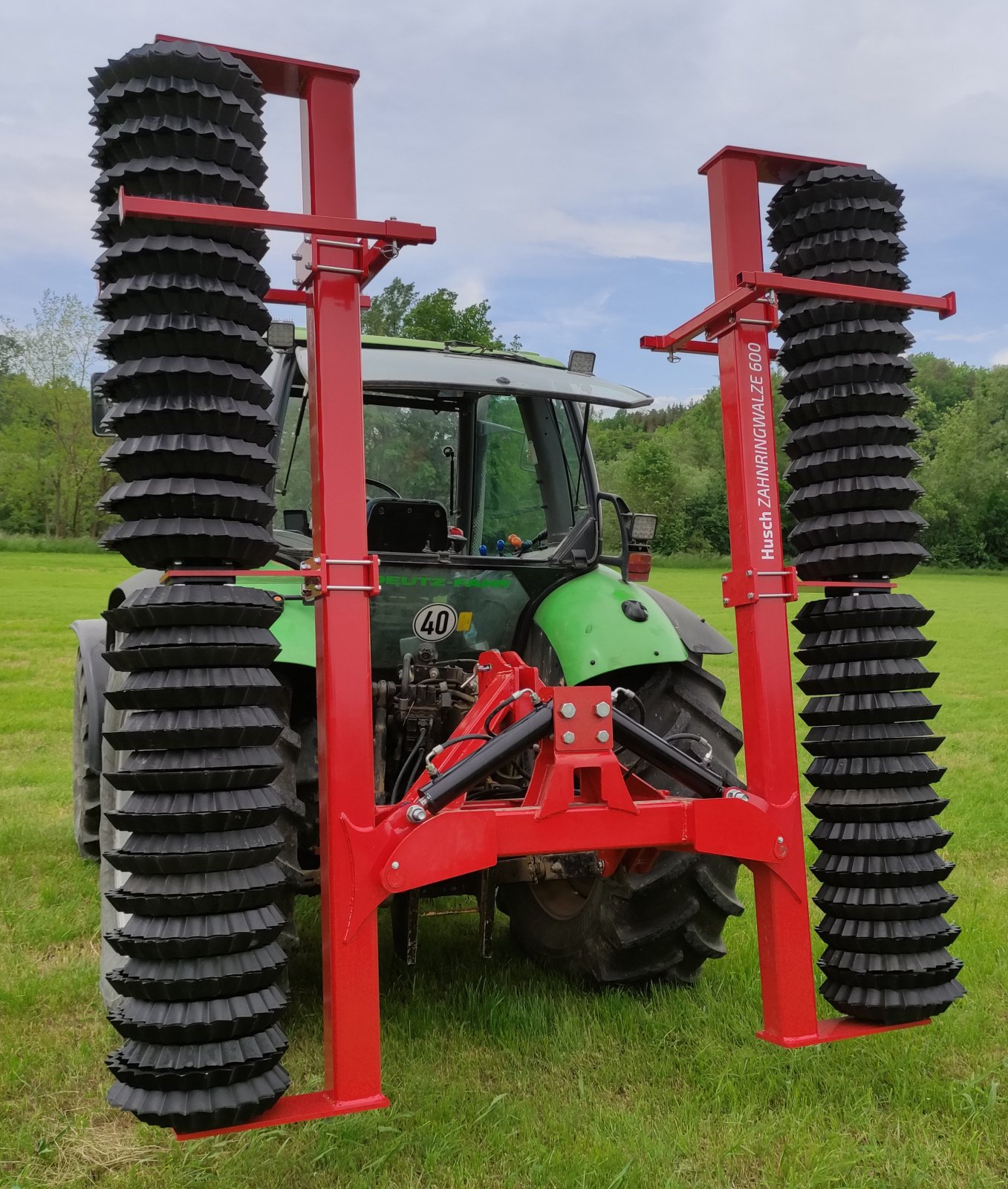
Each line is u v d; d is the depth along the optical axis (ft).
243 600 7.04
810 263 9.34
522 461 14.15
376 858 7.55
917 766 8.86
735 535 9.16
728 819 8.58
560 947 12.55
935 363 365.20
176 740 6.82
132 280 7.06
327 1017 7.65
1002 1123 8.80
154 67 7.20
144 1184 7.98
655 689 11.87
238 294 7.15
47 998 11.58
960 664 50.67
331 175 7.89
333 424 7.68
